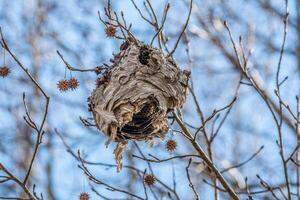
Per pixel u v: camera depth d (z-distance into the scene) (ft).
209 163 35.55
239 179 50.03
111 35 35.01
